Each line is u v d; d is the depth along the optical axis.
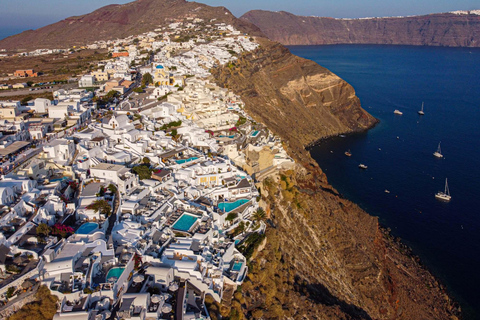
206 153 124.62
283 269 102.12
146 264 73.31
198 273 73.50
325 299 102.94
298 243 118.50
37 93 178.62
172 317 63.25
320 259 118.44
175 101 164.88
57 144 101.88
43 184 88.50
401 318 109.38
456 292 117.25
